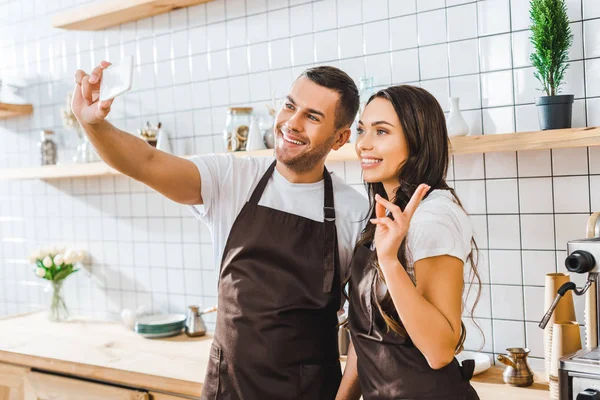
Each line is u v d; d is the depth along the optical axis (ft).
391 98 5.08
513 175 7.67
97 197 11.38
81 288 11.70
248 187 6.24
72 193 11.70
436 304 4.58
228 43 9.80
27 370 8.89
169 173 5.69
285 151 5.93
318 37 8.99
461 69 7.95
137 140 5.48
